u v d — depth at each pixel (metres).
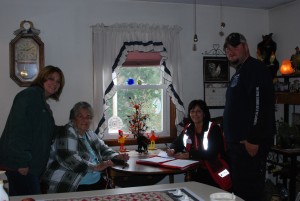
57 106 3.42
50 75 2.19
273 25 4.02
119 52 3.47
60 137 2.38
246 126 2.17
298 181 3.21
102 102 3.44
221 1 3.70
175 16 3.75
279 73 3.90
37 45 3.29
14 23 3.26
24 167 2.04
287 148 3.16
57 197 1.56
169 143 3.77
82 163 2.32
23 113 2.05
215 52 3.92
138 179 2.98
